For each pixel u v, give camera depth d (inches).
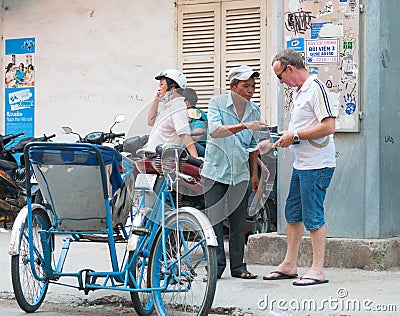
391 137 291.9
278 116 293.4
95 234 222.4
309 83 246.7
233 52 387.9
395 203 296.0
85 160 208.4
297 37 288.5
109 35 420.5
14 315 228.5
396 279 259.9
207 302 200.2
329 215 285.6
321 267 253.8
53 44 434.0
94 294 247.6
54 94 434.3
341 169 284.0
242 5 384.8
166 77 235.1
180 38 401.4
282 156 292.5
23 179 384.8
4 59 446.3
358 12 280.8
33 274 221.3
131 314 230.5
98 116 424.2
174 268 208.7
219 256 259.3
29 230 219.9
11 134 426.0
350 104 281.7
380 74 280.8
